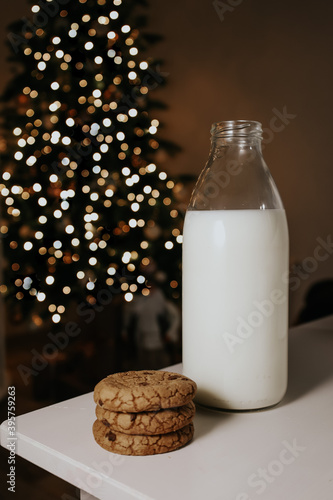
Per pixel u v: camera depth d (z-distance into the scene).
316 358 0.78
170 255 2.36
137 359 2.64
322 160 2.45
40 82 2.20
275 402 0.56
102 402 0.45
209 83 3.05
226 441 0.48
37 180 2.21
